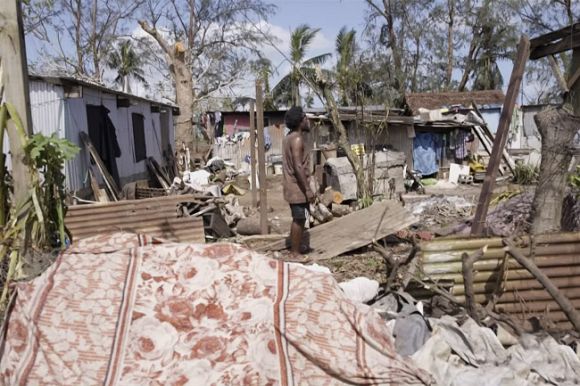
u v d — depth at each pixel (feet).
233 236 28.53
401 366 9.61
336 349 9.83
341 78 44.98
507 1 81.35
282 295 10.52
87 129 35.99
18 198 13.00
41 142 12.87
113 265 10.84
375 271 20.22
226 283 10.71
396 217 25.40
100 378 9.30
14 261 12.19
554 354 10.37
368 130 45.52
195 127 101.76
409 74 117.08
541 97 93.86
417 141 60.80
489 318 11.39
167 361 9.62
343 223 26.25
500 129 18.93
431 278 12.78
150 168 54.19
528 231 18.19
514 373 9.83
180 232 24.91
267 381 9.29
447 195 42.91
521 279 12.67
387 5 111.86
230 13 104.53
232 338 9.87
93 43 101.04
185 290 10.59
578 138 17.06
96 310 10.14
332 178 45.06
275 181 67.97
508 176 55.31
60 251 11.62
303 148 22.00
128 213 24.43
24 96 13.46
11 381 9.25
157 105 56.90
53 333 9.78
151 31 79.61
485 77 119.14
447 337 10.41
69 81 31.71
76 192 32.24
